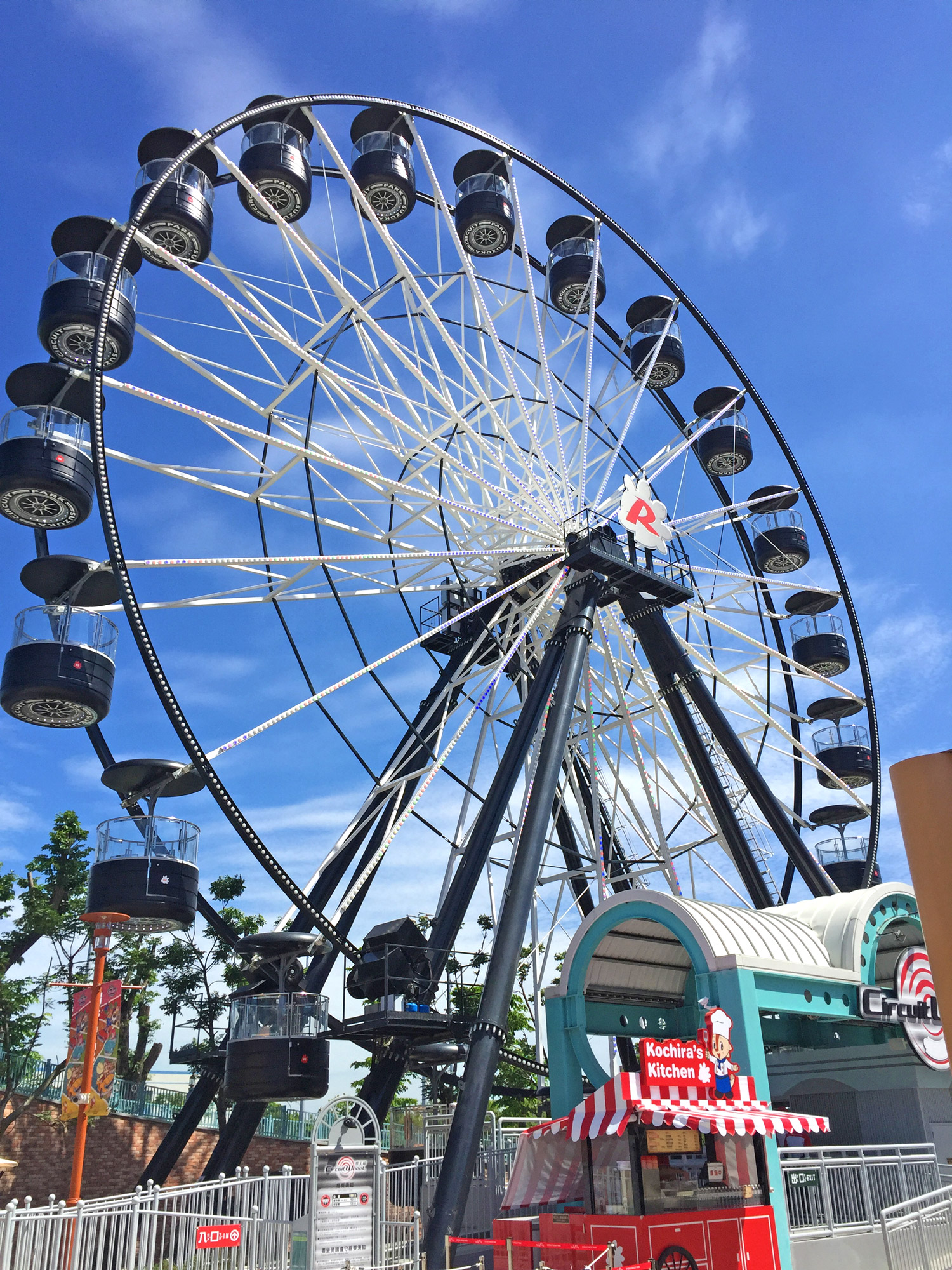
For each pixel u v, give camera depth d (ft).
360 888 69.05
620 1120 44.50
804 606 113.19
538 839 66.59
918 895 10.60
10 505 69.00
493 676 76.69
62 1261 42.39
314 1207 48.01
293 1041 59.62
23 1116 104.88
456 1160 53.21
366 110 87.35
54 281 71.56
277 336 72.23
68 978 121.70
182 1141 75.36
